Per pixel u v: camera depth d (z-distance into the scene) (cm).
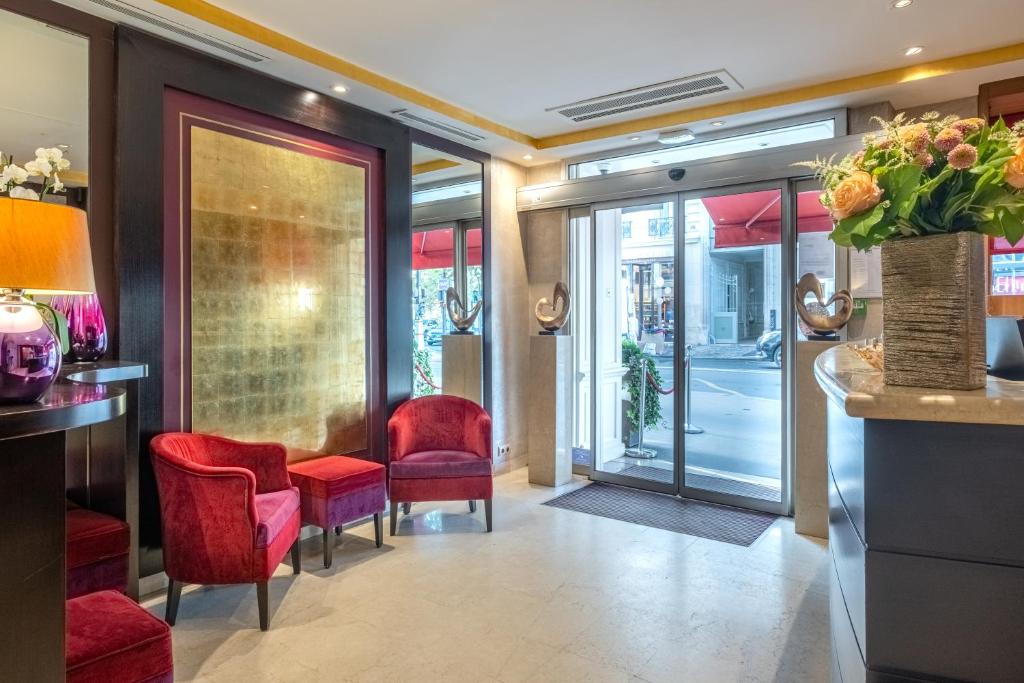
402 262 457
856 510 138
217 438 325
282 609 296
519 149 529
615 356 548
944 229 132
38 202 170
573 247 563
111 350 302
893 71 384
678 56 366
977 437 117
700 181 459
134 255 306
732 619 283
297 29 330
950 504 119
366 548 375
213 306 342
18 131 278
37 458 141
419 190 477
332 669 243
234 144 353
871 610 126
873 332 404
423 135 477
